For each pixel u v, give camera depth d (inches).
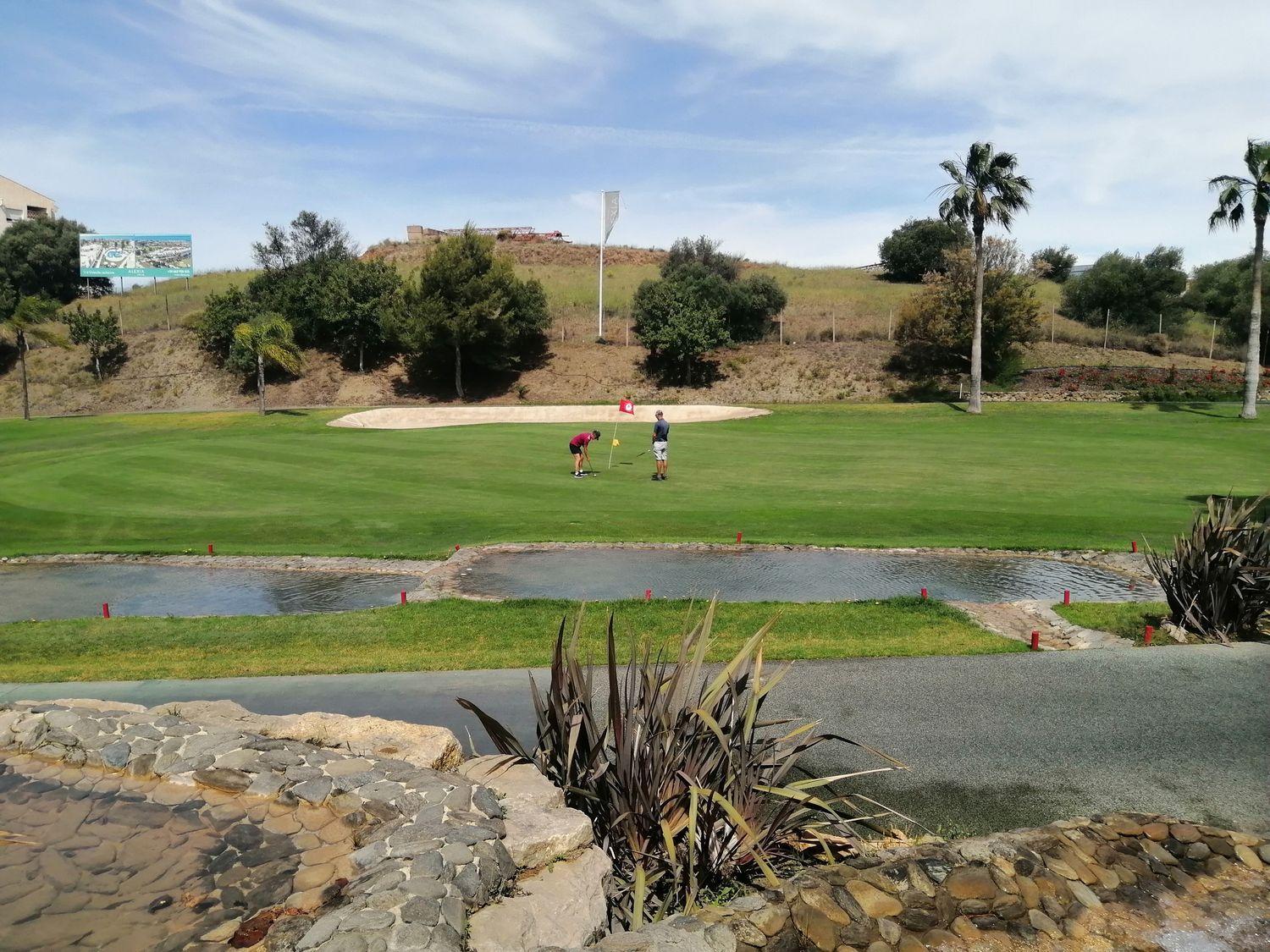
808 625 351.3
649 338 1583.4
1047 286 2097.7
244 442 992.2
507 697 275.0
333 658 322.7
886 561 494.3
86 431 1274.6
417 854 138.8
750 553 516.7
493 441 995.3
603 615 371.9
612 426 1167.6
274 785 170.1
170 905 134.1
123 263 2171.5
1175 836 180.7
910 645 324.5
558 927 130.6
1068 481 723.4
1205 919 155.3
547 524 593.0
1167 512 596.4
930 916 150.3
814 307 1955.0
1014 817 194.4
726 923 141.6
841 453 898.7
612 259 2508.6
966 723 248.2
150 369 1769.2
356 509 649.6
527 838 147.2
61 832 156.9
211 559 529.7
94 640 351.6
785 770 171.0
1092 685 277.9
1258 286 1091.9
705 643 169.8
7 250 2325.3
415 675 297.6
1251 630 339.0
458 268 1577.3
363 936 117.1
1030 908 155.2
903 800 203.2
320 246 1974.7
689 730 166.6
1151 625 347.6
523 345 1763.0
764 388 1542.8
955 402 1359.5
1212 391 1295.5
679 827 160.7
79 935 126.8
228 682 292.2
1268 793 205.5
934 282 1503.4
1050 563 487.5
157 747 186.1
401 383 1686.8
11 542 579.2
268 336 1467.8
